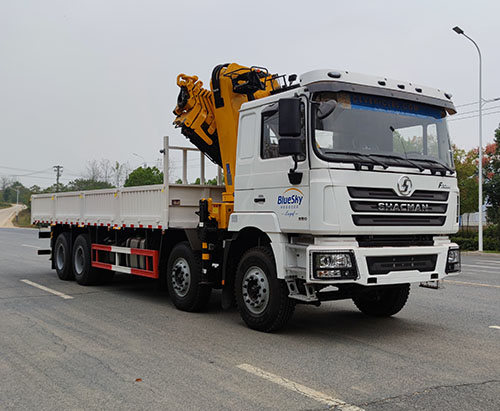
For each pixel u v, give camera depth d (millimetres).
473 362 5684
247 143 7477
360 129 6574
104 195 11039
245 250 7746
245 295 7293
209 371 5320
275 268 6809
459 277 13539
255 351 6098
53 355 5945
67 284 11922
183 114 9352
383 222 6391
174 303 8750
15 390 4812
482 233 26672
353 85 6535
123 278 12891
